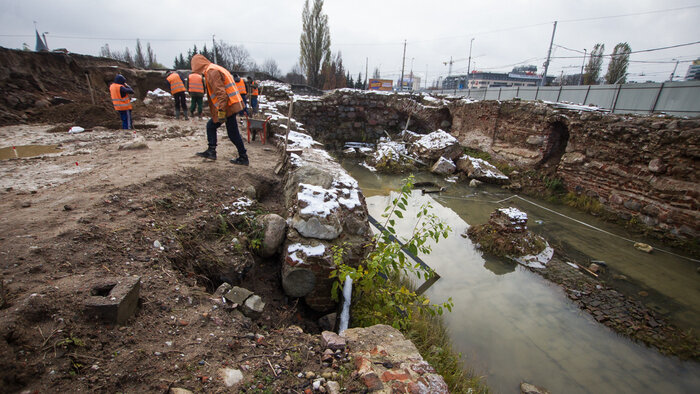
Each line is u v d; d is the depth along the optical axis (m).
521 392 3.48
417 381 2.04
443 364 3.48
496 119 13.17
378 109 17.27
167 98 13.89
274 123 8.58
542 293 5.23
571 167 9.99
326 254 3.81
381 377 2.05
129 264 2.81
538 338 4.28
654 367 3.88
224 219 4.14
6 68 10.22
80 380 1.73
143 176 4.62
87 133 8.07
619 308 4.87
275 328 3.28
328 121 16.81
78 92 12.55
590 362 3.93
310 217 3.93
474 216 8.39
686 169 7.12
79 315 2.04
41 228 3.05
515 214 6.55
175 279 2.82
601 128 9.05
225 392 1.85
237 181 5.18
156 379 1.84
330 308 3.98
